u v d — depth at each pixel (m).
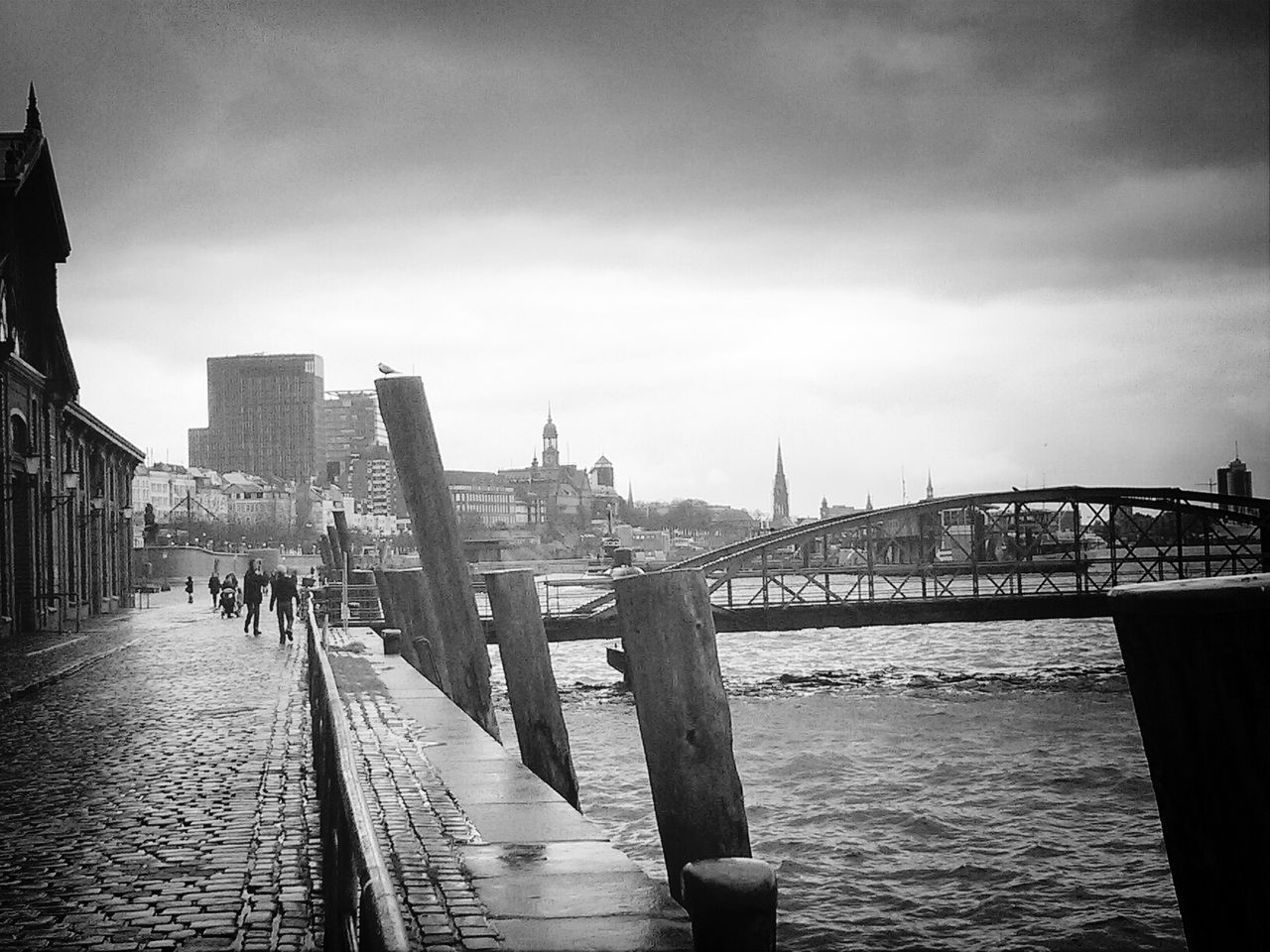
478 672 16.69
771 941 4.66
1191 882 2.84
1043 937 18.69
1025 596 58.31
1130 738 38.16
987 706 46.41
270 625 51.97
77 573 55.34
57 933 8.04
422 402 16.23
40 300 48.56
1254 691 2.64
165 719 20.08
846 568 64.25
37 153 46.47
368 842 4.12
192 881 9.35
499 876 8.47
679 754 8.63
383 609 39.44
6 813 12.23
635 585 8.74
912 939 18.66
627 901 7.74
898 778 31.72
